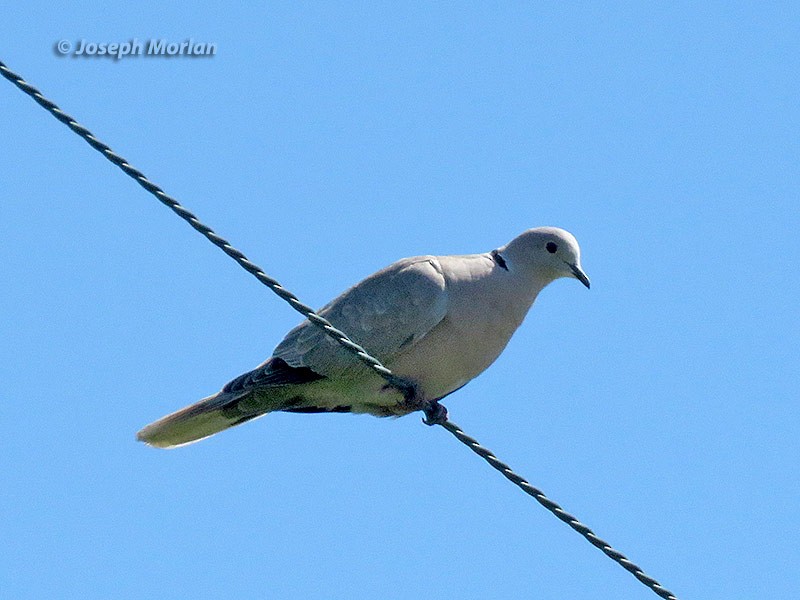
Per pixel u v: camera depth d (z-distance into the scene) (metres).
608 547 9.97
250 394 13.15
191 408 13.02
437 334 12.89
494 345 13.16
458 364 13.06
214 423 13.30
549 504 10.23
